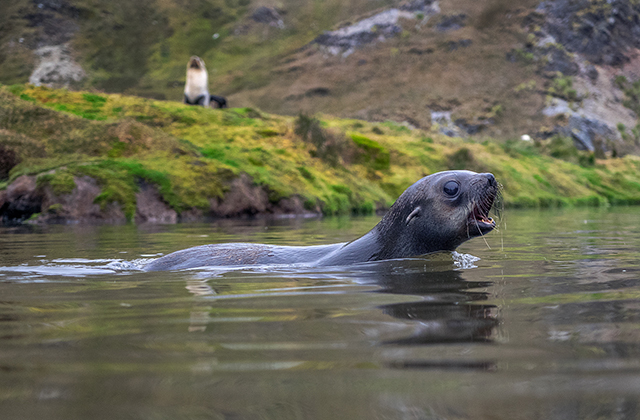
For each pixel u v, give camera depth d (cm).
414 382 174
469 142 3572
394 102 8938
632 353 204
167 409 154
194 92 2978
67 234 938
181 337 237
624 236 849
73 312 298
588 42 10106
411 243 518
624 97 9250
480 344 220
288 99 9775
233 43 12138
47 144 1700
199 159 1717
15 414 151
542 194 2842
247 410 153
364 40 11006
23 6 11906
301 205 1733
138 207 1438
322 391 167
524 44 10000
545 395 162
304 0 13500
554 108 8375
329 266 477
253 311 294
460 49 10144
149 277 432
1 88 2264
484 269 457
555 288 360
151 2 13150
